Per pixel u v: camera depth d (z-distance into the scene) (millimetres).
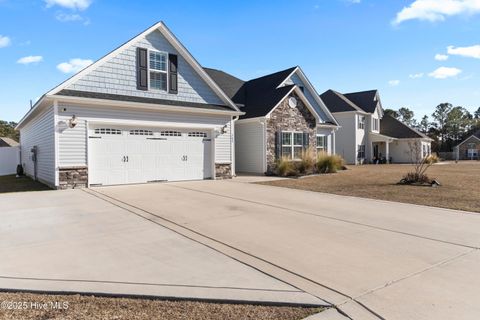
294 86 19594
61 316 3008
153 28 13984
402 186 12531
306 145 20562
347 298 3367
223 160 15898
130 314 3049
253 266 4277
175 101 14727
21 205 8609
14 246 5098
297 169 17938
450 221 6898
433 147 58406
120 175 12938
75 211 7840
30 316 3008
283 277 3914
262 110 18938
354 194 10703
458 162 38406
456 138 67312
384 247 5113
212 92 15945
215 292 3486
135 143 13297
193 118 14820
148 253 4785
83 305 3221
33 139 17281
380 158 35094
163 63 14531
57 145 11453
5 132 52688
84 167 12008
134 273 4008
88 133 12102
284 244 5266
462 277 3922
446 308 3150
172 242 5355
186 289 3557
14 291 3510
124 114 12891
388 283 3742
